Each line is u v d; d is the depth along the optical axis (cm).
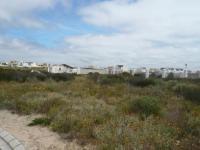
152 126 808
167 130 788
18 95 1463
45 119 973
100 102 1277
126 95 1648
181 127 844
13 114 1137
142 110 1066
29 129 893
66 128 838
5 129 888
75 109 1047
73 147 702
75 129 818
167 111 1115
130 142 673
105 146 659
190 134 773
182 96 1731
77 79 3256
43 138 787
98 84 2514
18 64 11194
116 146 655
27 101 1245
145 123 830
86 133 773
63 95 1498
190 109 1227
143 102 1098
